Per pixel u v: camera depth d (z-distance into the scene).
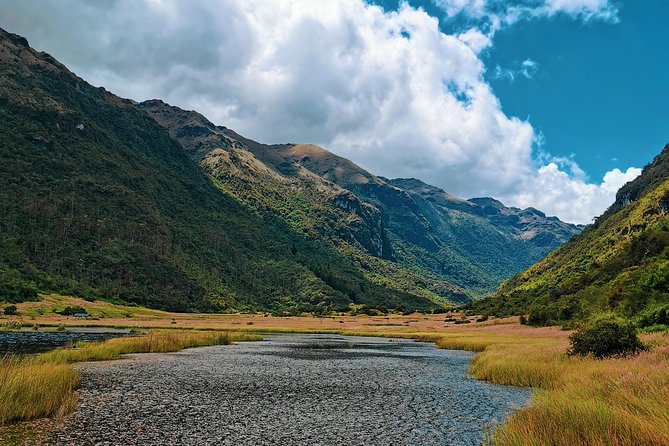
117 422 19.86
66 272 196.12
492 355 43.00
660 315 50.34
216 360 48.50
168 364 43.44
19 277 164.75
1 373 21.67
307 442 17.70
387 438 18.47
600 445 12.43
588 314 80.25
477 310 182.75
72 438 17.09
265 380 34.66
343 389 31.08
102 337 76.50
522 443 13.67
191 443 17.11
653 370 21.91
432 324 145.38
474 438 18.55
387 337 104.31
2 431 17.64
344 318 197.12
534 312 102.69
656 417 13.75
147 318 157.12
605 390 20.27
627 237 168.88
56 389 23.47
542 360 35.66
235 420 21.03
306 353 60.38
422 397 28.05
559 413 15.37
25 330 88.69
